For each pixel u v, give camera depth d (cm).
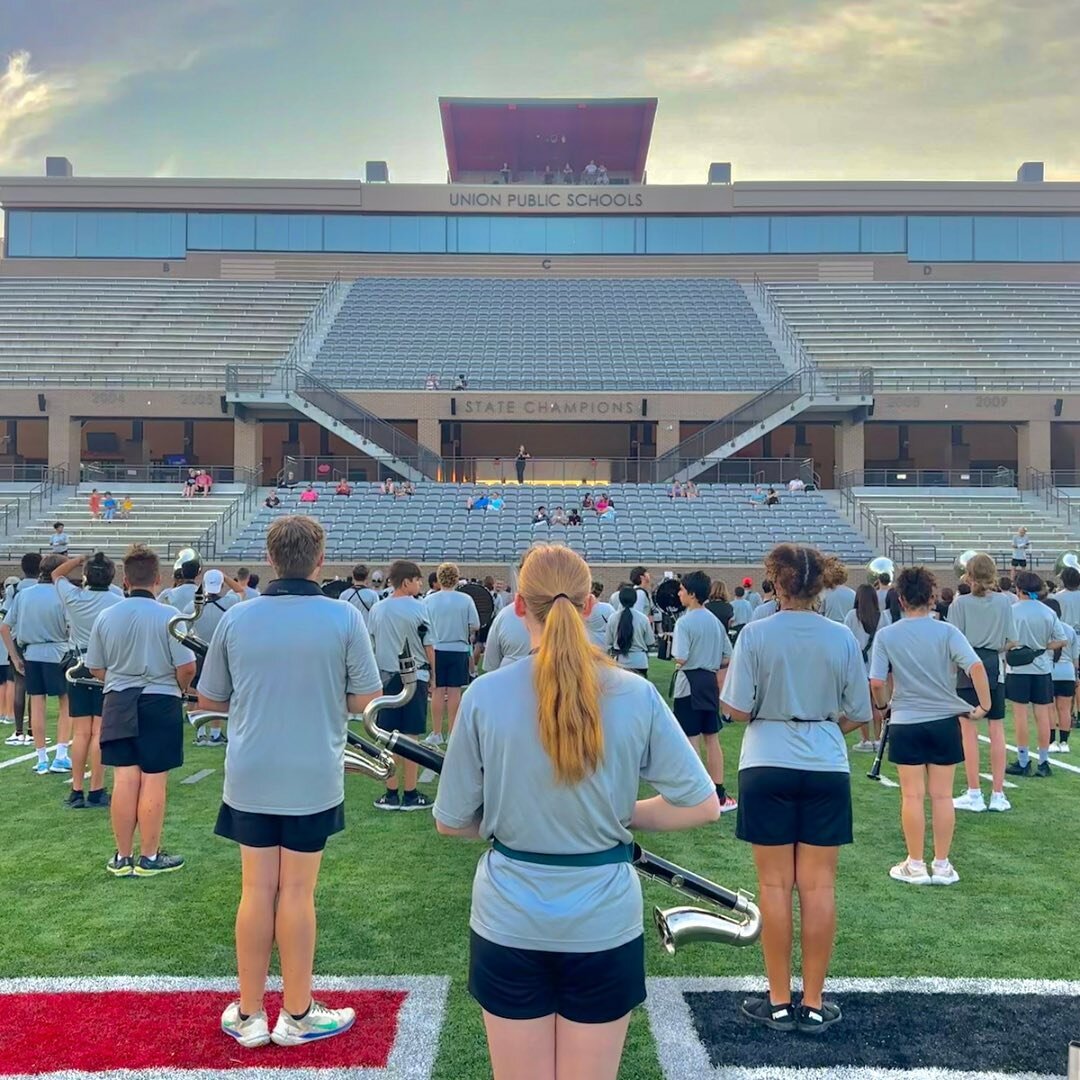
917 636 516
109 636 516
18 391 3075
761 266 3884
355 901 488
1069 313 3612
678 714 696
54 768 803
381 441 2945
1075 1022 357
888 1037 345
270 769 324
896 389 3105
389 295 3788
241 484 2883
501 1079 204
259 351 3359
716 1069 321
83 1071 317
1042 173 3975
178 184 3800
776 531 2552
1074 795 739
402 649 688
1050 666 825
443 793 217
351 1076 315
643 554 2397
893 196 3806
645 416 3106
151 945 428
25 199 3781
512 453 3534
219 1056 328
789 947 354
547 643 205
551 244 3916
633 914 209
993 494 2906
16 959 412
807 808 348
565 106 4056
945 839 520
